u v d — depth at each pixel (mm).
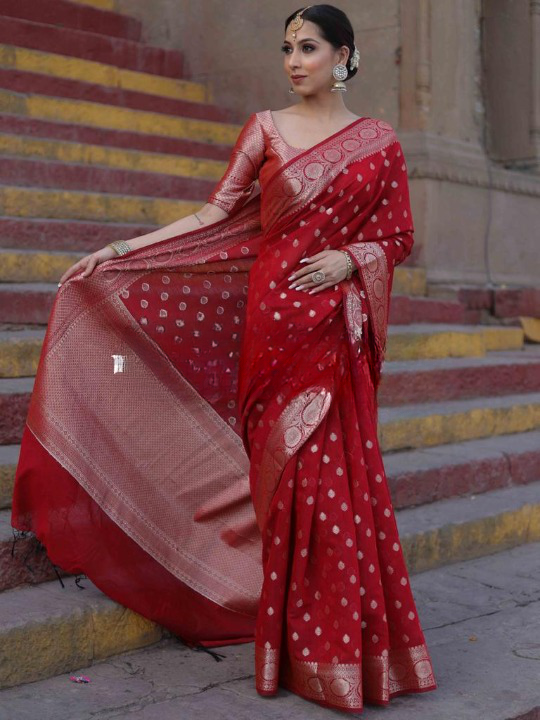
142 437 3203
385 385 5184
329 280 2840
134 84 7641
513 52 7785
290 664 2869
